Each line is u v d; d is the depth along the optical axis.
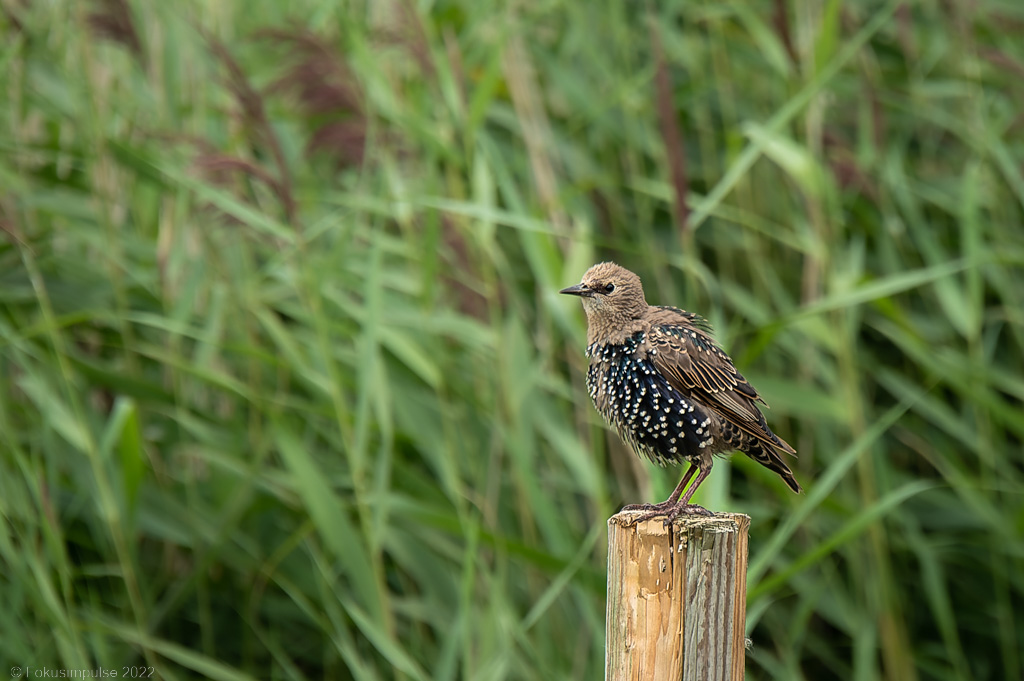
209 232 11.29
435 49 11.14
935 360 10.83
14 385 11.21
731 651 5.77
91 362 10.88
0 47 11.49
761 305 12.61
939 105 14.90
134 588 9.45
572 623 10.58
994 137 12.22
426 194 11.04
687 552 5.71
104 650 9.09
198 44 11.98
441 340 11.55
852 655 12.35
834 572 11.68
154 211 12.02
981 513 10.88
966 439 11.48
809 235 12.30
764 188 13.69
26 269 11.16
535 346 12.28
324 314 11.07
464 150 11.59
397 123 11.31
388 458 9.27
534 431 10.95
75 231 10.95
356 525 10.65
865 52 14.01
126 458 9.05
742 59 14.27
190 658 8.96
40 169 11.97
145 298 11.30
